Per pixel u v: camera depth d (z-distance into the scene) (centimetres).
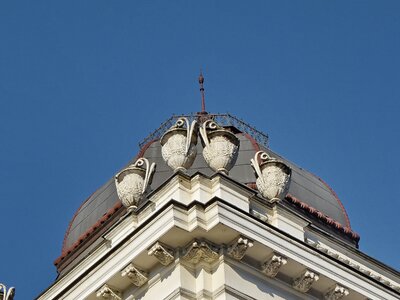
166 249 2662
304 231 2911
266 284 2720
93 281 2778
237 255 2670
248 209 2802
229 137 2898
